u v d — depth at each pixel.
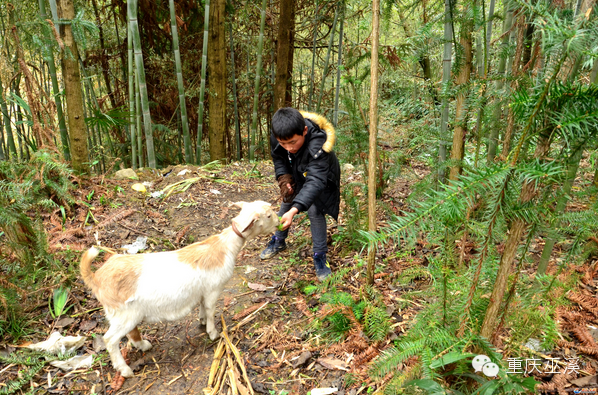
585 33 0.98
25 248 2.78
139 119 5.12
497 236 1.57
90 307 2.76
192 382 2.20
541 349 1.98
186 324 2.67
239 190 4.85
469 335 1.62
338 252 3.45
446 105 3.12
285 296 2.94
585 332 2.11
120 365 2.17
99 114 4.43
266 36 6.68
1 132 4.55
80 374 2.24
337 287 2.92
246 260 3.49
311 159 2.69
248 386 2.12
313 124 2.73
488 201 1.35
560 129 1.12
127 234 3.70
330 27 6.37
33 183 3.56
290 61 6.50
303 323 2.63
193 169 5.27
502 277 1.46
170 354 2.41
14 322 2.45
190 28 6.16
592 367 1.98
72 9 3.81
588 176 3.44
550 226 1.59
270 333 2.53
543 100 1.13
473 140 4.26
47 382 2.18
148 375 2.25
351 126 3.64
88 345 2.45
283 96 6.13
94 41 5.73
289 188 3.05
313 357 2.33
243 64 7.11
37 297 2.75
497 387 1.50
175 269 2.18
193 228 3.93
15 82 4.38
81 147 4.23
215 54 5.45
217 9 5.28
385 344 2.29
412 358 1.86
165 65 6.09
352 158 3.79
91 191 4.16
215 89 5.62
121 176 4.82
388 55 4.37
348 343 2.34
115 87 6.23
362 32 6.91
